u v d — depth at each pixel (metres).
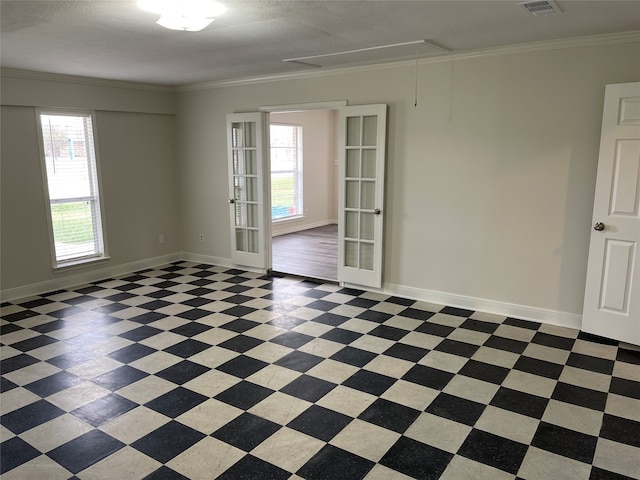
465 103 4.34
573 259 4.04
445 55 4.31
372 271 5.08
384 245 5.02
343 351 3.66
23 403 2.92
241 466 2.35
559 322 4.17
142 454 2.44
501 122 4.20
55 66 4.60
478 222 4.45
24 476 2.28
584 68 3.77
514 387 3.11
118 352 3.65
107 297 5.00
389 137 4.79
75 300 4.90
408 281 4.95
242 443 2.53
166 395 3.02
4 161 4.76
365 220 5.12
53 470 2.32
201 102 6.12
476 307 4.58
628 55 3.60
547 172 4.05
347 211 5.19
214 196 6.27
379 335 3.97
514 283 4.35
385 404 2.91
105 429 2.66
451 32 3.50
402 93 4.65
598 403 2.91
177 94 6.32
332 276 5.73
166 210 6.48
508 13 3.02
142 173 6.10
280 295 5.06
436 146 4.55
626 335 3.69
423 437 2.58
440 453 2.45
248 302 4.83
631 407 2.87
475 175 4.39
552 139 3.99
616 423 2.70
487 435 2.60
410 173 4.74
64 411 2.83
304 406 2.89
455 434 2.61
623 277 3.65
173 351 3.66
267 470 2.32
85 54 4.07
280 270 6.06
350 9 2.89
